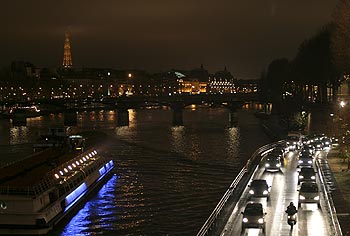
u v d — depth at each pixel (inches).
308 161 4035.4
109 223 3294.8
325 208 2760.8
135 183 4512.8
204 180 4611.2
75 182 3791.8
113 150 6624.0
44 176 3356.3
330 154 4906.5
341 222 2486.5
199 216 3398.1
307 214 2647.6
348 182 3422.7
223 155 6240.2
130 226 3216.0
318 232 2349.9
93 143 6732.3
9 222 2957.7
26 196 2974.9
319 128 7121.1
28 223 2947.8
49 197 3253.0
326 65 7194.9
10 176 3373.5
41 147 5118.1
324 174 3732.8
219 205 2586.1
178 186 4362.7
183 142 7608.3
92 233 3100.4
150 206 3690.9
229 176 4808.1
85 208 3673.7
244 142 7608.3
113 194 4101.9
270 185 3398.1
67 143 5049.2
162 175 4891.7
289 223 2393.0
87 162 4409.5
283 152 4739.2
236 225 2429.9
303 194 2743.6
